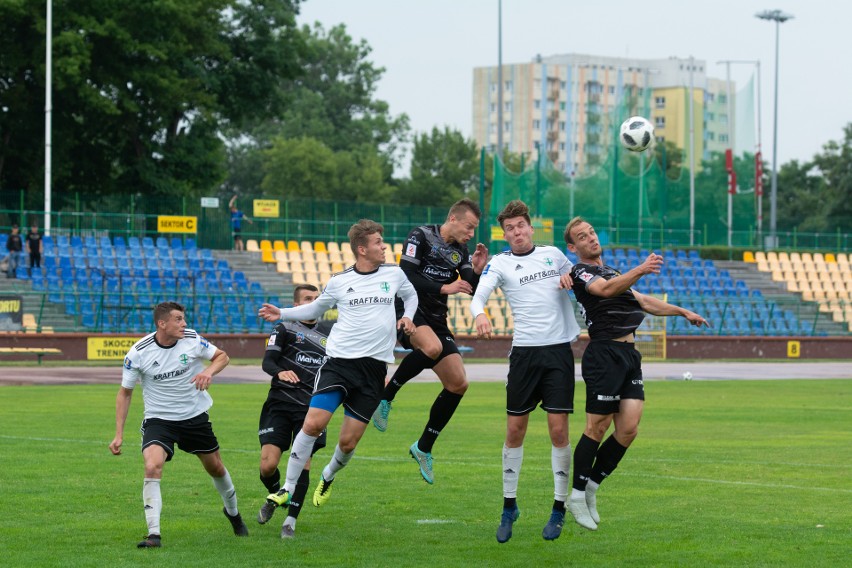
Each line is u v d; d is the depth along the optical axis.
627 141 13.94
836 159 107.62
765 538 10.59
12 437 18.17
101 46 57.12
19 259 44.38
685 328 52.56
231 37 65.88
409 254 12.28
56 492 12.85
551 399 10.52
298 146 115.81
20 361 40.38
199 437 10.37
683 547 10.17
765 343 52.03
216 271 47.81
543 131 198.12
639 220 61.94
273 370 11.47
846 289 61.75
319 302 10.94
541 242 56.19
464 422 21.70
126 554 9.70
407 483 13.85
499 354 48.34
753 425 21.62
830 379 37.84
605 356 10.51
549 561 9.58
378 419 12.64
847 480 14.27
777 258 62.69
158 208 50.53
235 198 51.72
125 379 10.24
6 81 57.72
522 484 13.85
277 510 11.95
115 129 60.22
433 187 125.31
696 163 105.56
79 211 49.44
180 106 59.72
